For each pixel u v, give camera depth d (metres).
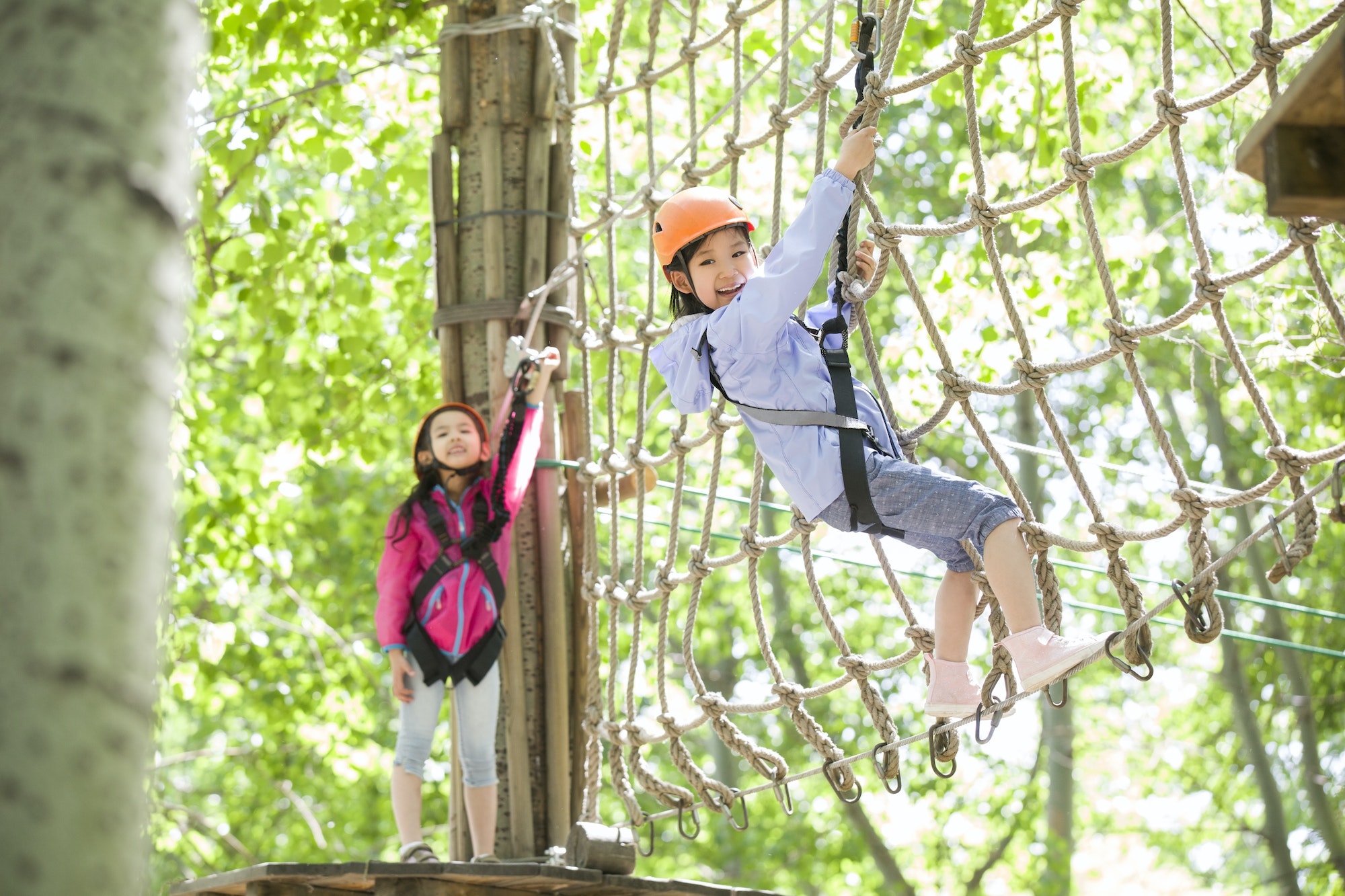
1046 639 2.88
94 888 0.86
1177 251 11.83
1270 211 1.70
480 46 5.32
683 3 8.23
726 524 13.27
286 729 9.55
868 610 14.62
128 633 0.90
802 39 7.80
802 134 11.04
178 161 1.00
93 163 0.93
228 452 8.36
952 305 7.18
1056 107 7.23
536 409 4.72
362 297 7.36
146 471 0.92
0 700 0.85
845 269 3.21
